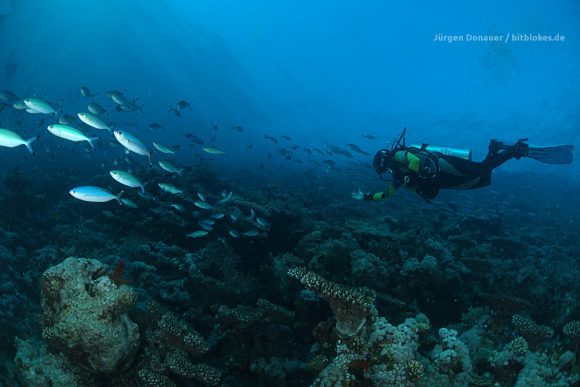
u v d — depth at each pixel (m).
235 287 6.85
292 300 6.73
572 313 6.07
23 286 6.94
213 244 8.44
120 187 11.28
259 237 9.18
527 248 12.09
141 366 4.40
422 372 3.89
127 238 9.20
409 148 6.04
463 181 5.82
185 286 6.88
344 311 4.19
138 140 7.20
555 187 27.86
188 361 4.45
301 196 15.05
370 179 24.78
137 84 60.53
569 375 4.28
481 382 4.34
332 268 6.98
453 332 4.58
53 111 9.05
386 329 4.14
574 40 56.66
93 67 59.19
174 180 11.70
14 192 10.30
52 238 9.10
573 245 14.47
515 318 5.14
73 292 3.84
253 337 5.47
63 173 15.47
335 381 3.86
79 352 3.92
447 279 7.25
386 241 8.18
